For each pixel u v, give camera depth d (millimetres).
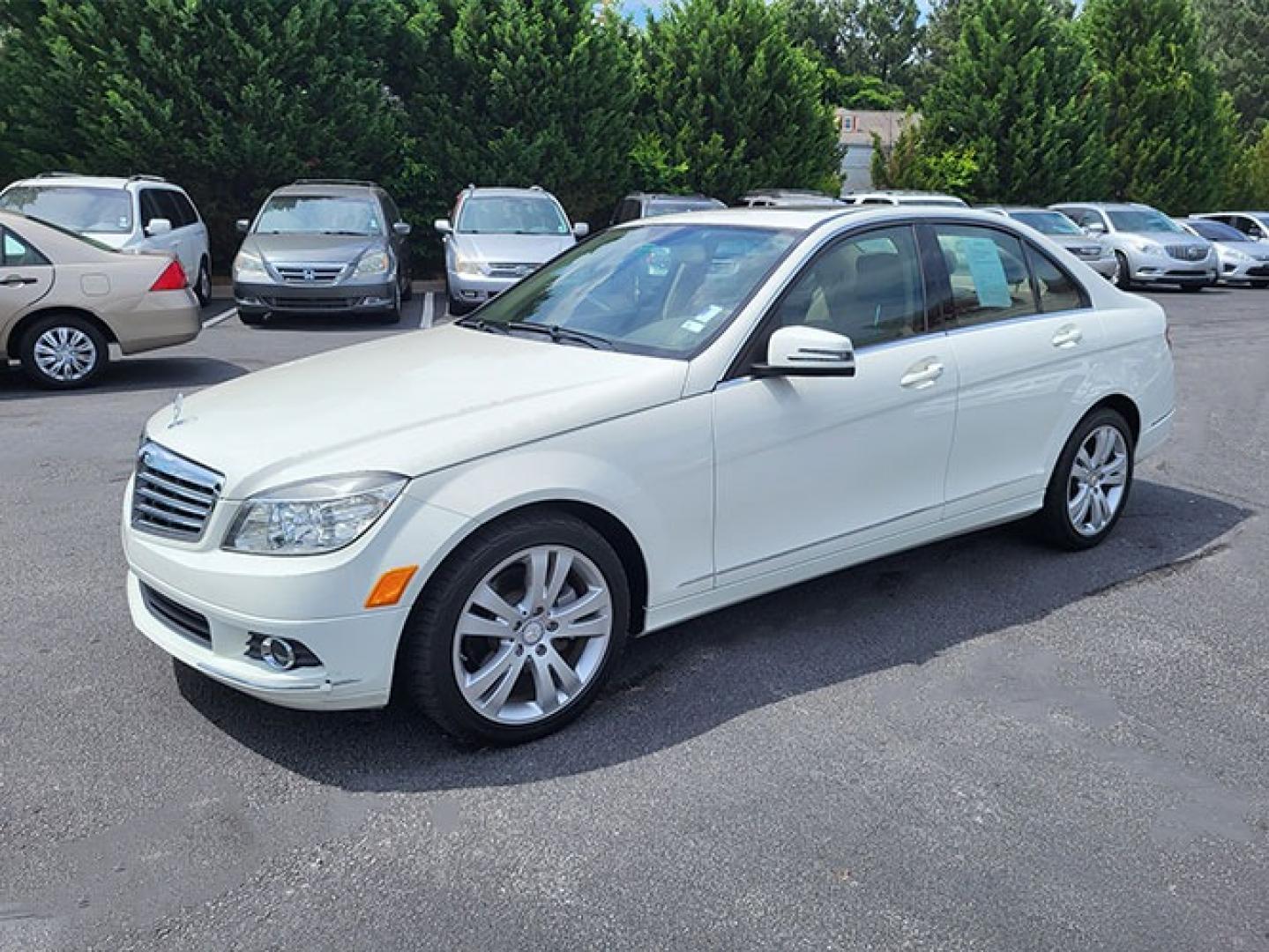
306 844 2992
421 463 3264
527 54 19328
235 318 14055
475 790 3264
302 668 3236
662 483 3695
